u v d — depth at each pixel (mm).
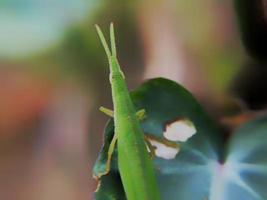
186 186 140
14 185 190
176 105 142
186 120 142
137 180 130
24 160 191
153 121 141
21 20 198
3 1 197
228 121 167
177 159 141
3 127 193
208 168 141
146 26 186
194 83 179
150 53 184
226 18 176
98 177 132
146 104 141
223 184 141
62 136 190
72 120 189
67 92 191
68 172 188
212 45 179
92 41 192
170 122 141
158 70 182
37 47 199
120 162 132
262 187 141
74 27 194
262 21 172
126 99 132
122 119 131
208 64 179
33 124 193
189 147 142
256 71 176
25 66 201
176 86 142
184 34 182
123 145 131
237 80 177
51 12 196
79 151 188
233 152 144
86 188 185
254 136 146
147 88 141
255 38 175
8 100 194
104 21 191
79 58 193
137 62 184
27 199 188
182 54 182
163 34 183
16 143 192
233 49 177
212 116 173
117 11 189
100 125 186
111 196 131
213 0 177
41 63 200
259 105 173
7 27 197
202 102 177
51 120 192
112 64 133
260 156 144
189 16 180
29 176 190
